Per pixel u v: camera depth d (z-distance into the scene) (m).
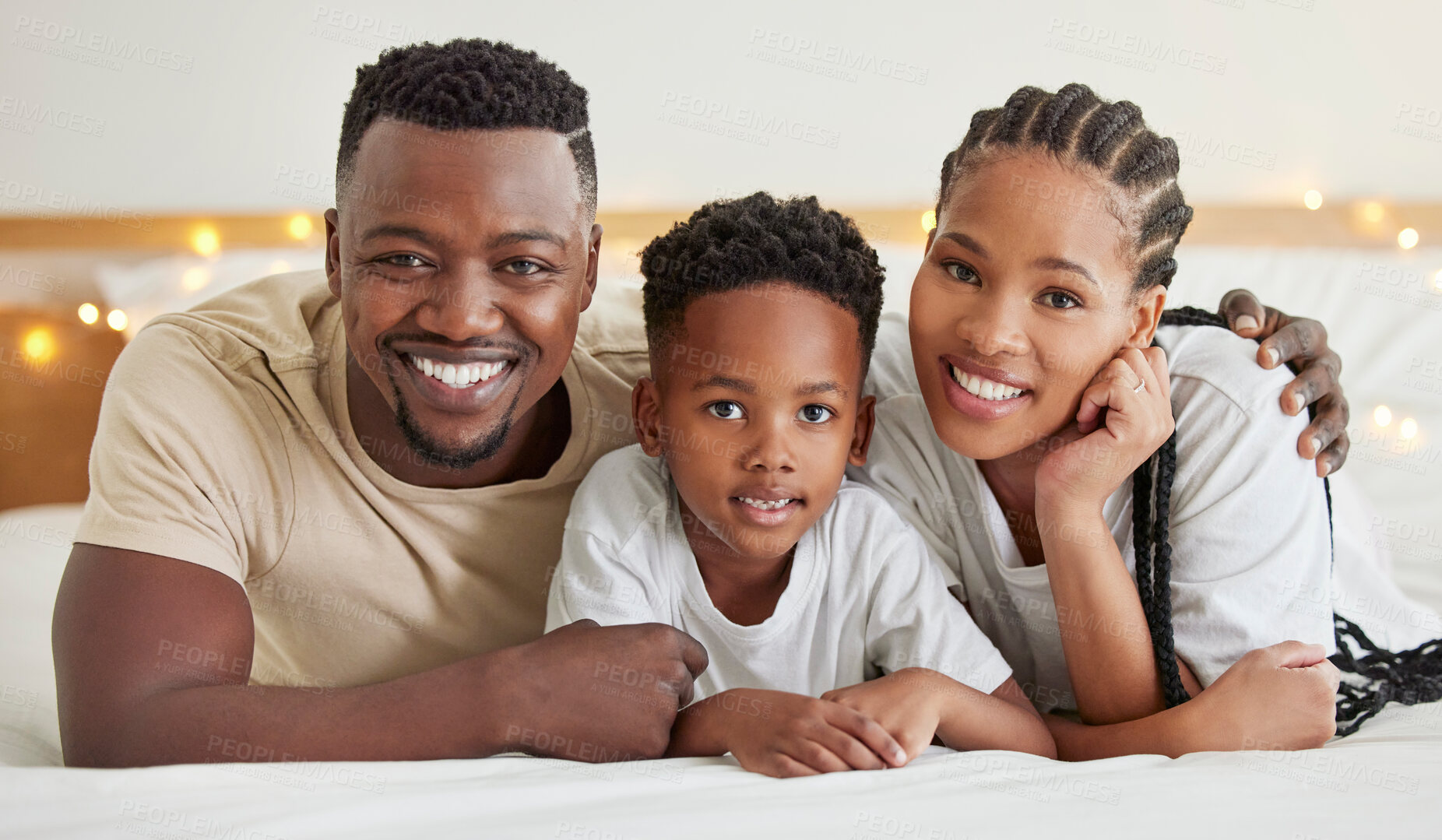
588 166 1.02
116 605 0.87
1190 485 1.04
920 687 0.91
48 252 2.09
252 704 0.83
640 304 1.32
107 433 0.97
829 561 1.04
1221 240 2.13
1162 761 0.87
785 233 0.98
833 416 0.99
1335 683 0.94
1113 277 0.97
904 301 1.72
